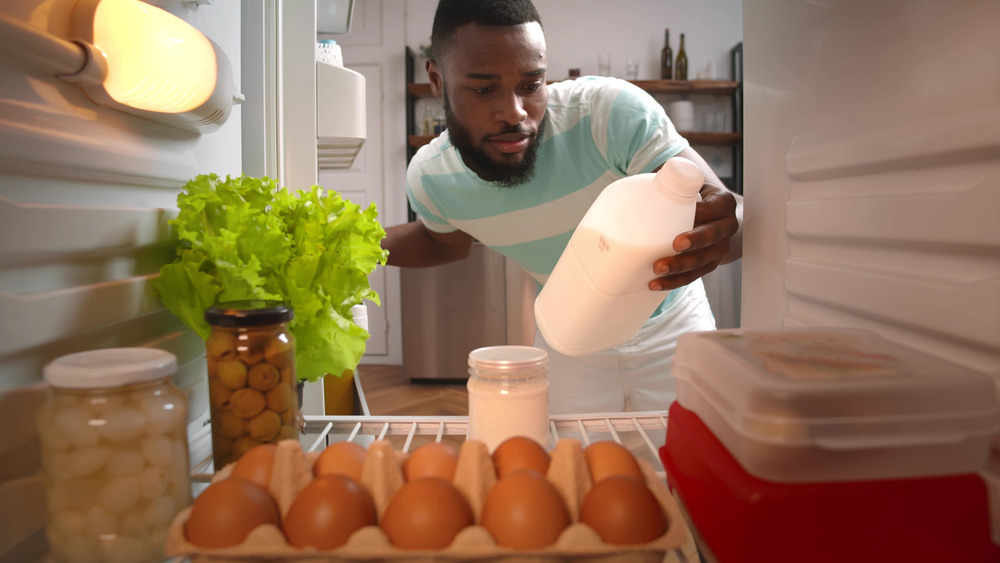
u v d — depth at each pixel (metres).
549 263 1.29
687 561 0.44
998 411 0.38
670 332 1.30
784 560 0.36
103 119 0.54
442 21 0.93
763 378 0.39
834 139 0.58
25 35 0.41
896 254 0.51
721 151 3.87
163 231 0.63
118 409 0.42
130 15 0.51
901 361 0.42
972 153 0.42
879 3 0.51
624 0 3.80
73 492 0.41
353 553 0.38
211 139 0.77
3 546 0.43
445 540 0.39
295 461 0.45
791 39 0.66
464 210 1.21
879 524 0.36
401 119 3.86
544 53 0.92
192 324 0.59
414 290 3.31
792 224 0.66
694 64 3.84
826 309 0.61
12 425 0.44
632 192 0.62
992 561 0.36
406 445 0.63
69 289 0.49
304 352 0.62
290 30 1.03
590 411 1.33
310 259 0.61
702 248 0.65
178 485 0.45
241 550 0.38
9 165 0.42
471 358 0.61
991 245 0.40
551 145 1.09
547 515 0.39
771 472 0.38
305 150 1.05
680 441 0.49
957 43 0.43
